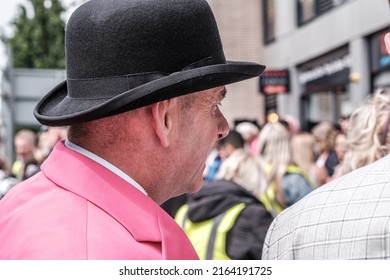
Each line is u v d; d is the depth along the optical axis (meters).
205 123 1.69
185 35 1.62
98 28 1.60
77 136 1.61
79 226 1.47
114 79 1.59
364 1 11.59
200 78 1.59
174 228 1.62
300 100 15.46
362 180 1.49
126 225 1.53
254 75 1.74
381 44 11.25
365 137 2.90
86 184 1.55
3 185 6.07
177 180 1.67
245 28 18.17
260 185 4.51
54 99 1.78
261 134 5.36
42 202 1.54
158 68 1.59
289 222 1.59
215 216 3.60
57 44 21.91
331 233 1.48
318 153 7.21
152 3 1.60
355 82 11.98
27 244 1.46
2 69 9.73
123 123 1.58
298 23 15.57
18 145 7.44
